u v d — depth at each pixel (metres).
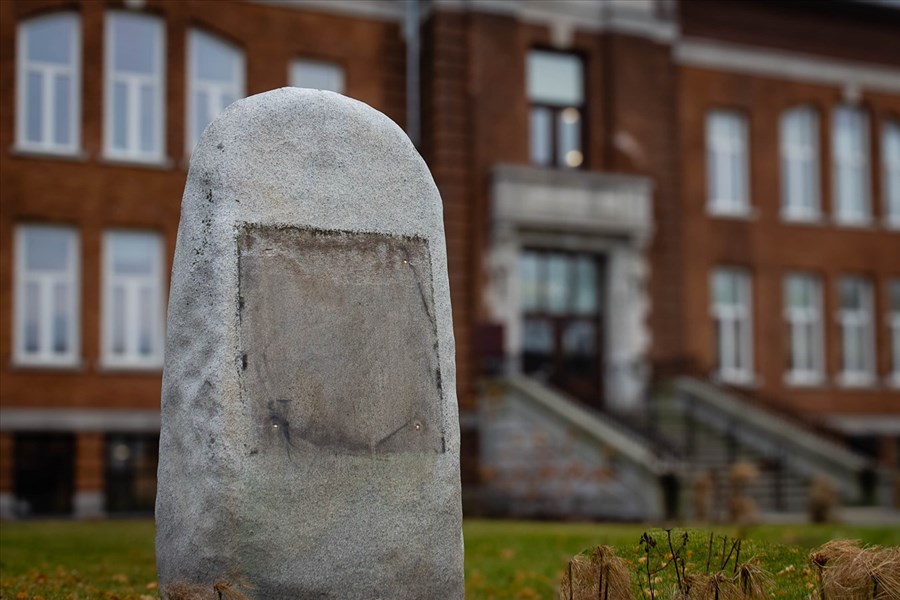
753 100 29.84
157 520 6.37
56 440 22.84
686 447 23.66
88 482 22.69
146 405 23.45
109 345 23.50
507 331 25.03
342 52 25.30
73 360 23.19
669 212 27.64
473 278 25.08
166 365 6.46
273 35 24.78
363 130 6.68
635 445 20.80
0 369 22.48
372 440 6.39
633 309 26.64
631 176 26.34
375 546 6.29
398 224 6.70
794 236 30.17
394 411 6.48
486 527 15.90
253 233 6.33
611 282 26.62
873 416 30.86
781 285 29.91
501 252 25.12
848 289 31.33
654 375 26.80
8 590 8.55
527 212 25.16
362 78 25.41
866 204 31.59
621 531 14.38
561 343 26.38
